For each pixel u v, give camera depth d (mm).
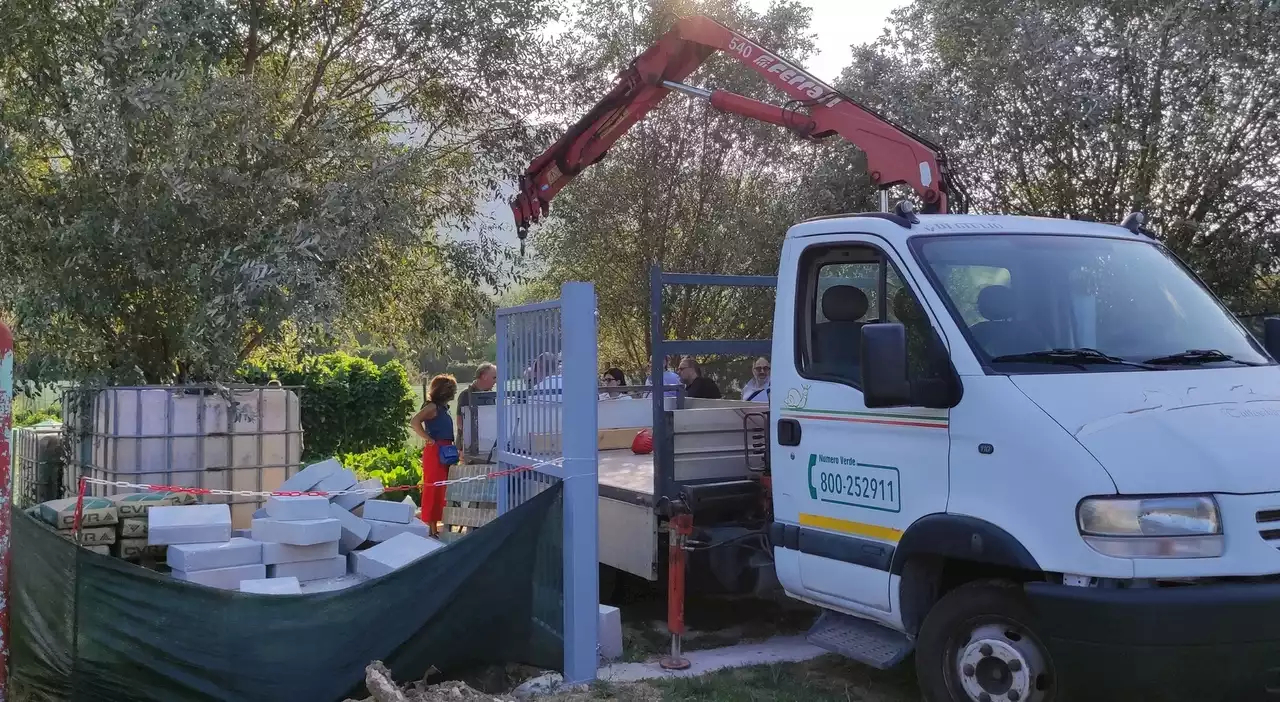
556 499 5504
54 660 4867
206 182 9273
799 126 7832
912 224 5137
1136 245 5445
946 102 10898
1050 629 4051
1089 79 10211
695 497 6004
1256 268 10211
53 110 9727
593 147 9547
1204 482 3928
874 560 4914
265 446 8758
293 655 4750
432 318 12922
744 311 14109
